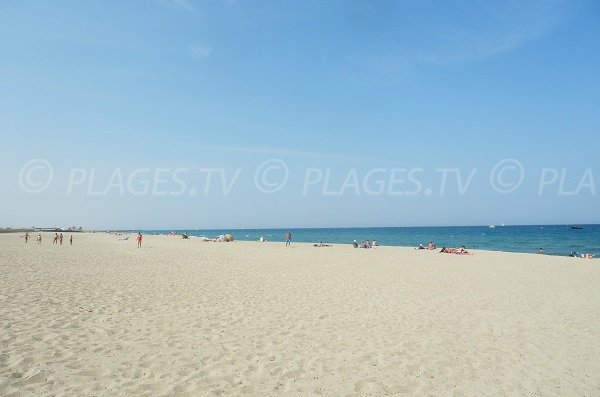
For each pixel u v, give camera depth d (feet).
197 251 92.73
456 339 21.93
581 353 19.88
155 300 30.89
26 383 14.52
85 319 24.22
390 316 27.02
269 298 32.60
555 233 263.08
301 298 32.89
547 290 38.52
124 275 45.37
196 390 14.60
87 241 151.12
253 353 18.98
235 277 45.27
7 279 38.73
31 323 22.62
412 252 93.30
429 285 40.88
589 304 31.96
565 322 26.02
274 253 87.30
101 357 17.75
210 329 22.98
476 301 32.71
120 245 119.65
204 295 33.50
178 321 24.62
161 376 15.81
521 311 29.14
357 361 18.20
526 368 17.78
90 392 14.07
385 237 255.91
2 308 25.88
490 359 18.86
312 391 14.87
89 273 46.37
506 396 14.90
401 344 20.86
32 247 98.37
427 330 23.63
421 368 17.53
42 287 34.83
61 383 14.74
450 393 15.01
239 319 25.50
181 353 18.69
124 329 22.39
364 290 37.29
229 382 15.46
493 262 67.46
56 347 18.78
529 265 62.64
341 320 25.71
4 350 17.88
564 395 15.08
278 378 16.01
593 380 16.53
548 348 20.61
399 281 43.52
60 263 57.36
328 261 67.62
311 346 20.24
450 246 149.59
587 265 62.85
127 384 14.93
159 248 104.68
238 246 117.80
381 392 14.94
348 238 246.68
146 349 19.10
